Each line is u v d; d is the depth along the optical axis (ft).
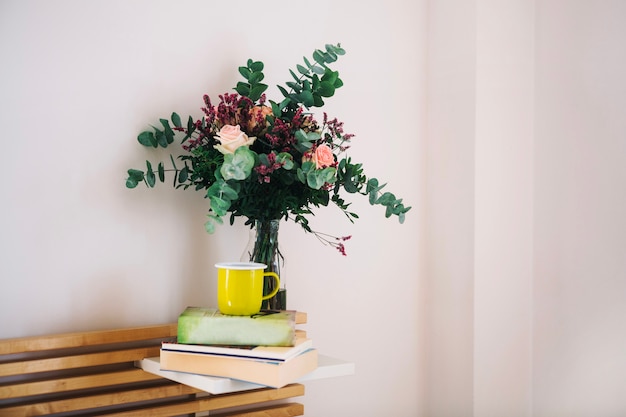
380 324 5.73
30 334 3.98
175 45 4.59
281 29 5.15
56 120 4.09
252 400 4.67
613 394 5.33
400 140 5.91
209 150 4.21
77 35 4.17
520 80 5.93
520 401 5.85
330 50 4.38
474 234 5.56
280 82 5.14
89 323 4.21
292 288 5.18
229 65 4.86
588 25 5.62
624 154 5.31
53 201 4.07
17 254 3.94
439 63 6.00
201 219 4.72
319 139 4.27
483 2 5.67
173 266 4.58
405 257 5.92
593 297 5.49
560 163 5.77
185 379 3.71
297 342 3.75
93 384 3.95
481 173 5.62
